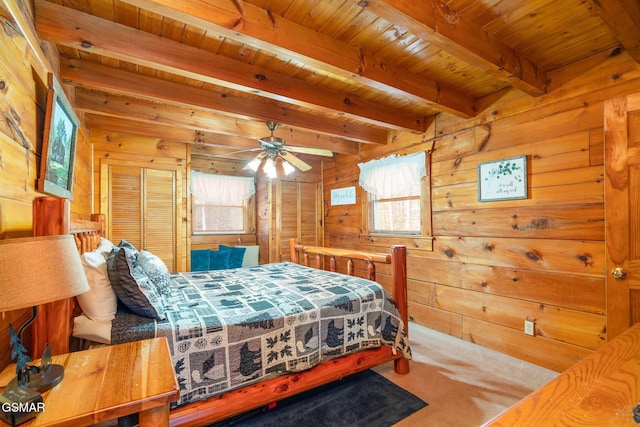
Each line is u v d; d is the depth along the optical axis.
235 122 3.32
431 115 3.42
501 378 2.32
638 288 1.80
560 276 2.40
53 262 0.94
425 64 2.32
